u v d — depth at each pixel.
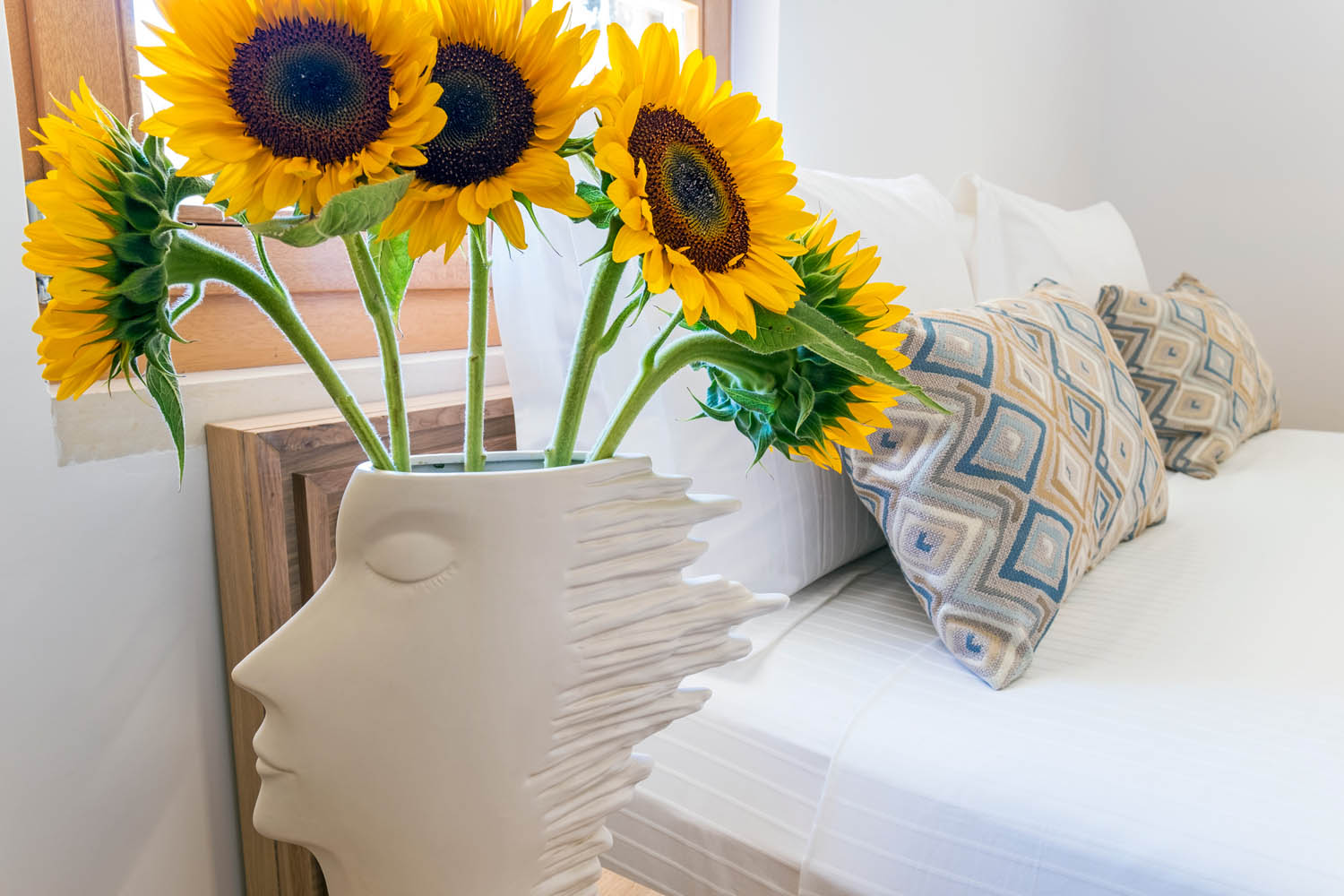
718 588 0.49
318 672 0.41
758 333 0.38
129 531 0.69
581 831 0.47
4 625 0.61
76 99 0.35
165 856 0.74
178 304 0.39
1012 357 0.87
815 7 1.60
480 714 0.41
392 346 0.42
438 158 0.34
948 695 0.77
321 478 0.76
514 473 0.40
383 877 0.43
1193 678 0.78
